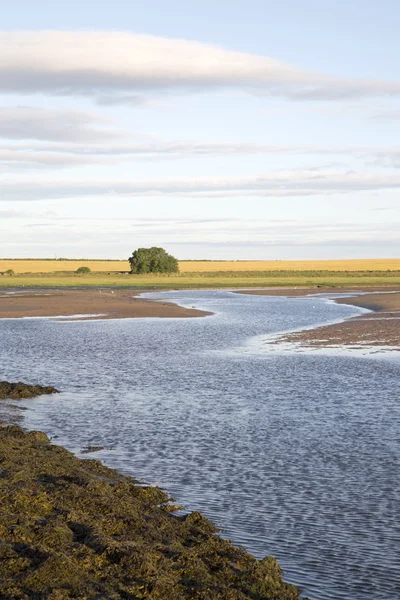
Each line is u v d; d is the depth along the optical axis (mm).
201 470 19734
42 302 97312
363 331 57219
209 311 87500
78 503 15586
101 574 12055
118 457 21203
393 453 21203
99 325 68250
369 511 16250
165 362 41812
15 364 41500
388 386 32531
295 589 12422
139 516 15383
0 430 23859
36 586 11422
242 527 15391
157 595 11508
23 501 15227
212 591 11789
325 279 196500
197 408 28250
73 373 37875
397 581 12773
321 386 32781
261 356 43906
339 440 22859
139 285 162750
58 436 23938
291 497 17328
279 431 24203
